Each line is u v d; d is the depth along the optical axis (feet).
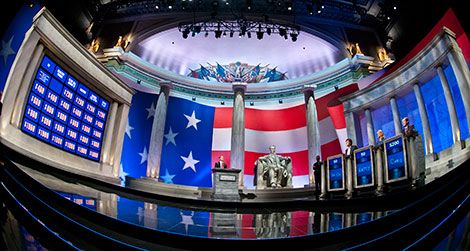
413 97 49.26
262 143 76.59
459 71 37.93
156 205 25.73
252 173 74.08
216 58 85.92
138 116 69.67
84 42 66.49
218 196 42.91
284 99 79.10
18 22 28.66
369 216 18.08
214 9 70.38
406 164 25.99
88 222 14.40
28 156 28.86
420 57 45.11
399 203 22.15
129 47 72.18
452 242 9.45
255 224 17.34
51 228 11.97
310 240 13.39
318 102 72.02
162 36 78.18
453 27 43.68
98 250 11.14
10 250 9.21
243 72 86.53
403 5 58.34
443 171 31.19
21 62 29.37
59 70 35.19
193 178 71.46
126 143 65.26
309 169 63.98
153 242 13.10
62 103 35.88
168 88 70.79
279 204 27.91
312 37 74.90
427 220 13.17
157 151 65.26
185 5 72.13
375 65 69.46
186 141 73.97
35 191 16.94
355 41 72.95
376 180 29.27
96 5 65.36
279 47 82.48
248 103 81.05
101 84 41.34
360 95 57.98
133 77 72.08
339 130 66.85
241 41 81.35
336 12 72.02
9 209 12.75
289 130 76.38
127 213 17.15
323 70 75.51
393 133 52.65
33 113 31.50
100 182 31.40
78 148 38.55
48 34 32.12
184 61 85.20
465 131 38.34
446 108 42.45
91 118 41.14
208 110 78.48
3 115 27.58
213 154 75.20
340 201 25.41
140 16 73.87
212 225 16.51
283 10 72.43
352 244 13.60
